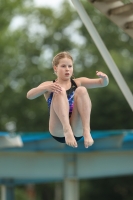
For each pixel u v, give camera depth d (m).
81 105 17.92
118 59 58.53
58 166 30.12
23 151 29.17
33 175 29.92
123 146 29.84
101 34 64.25
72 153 30.22
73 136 17.50
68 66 18.38
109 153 30.38
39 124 60.09
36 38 65.44
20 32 64.06
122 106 56.09
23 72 62.03
